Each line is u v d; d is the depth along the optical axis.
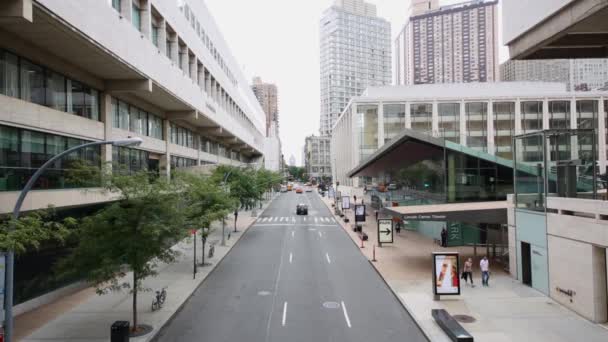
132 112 28.31
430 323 15.48
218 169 43.25
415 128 73.69
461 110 73.88
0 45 15.76
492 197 31.98
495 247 28.70
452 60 179.50
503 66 179.38
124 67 21.12
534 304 17.69
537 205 19.86
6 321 10.88
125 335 13.12
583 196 19.16
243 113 71.56
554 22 13.53
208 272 23.98
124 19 20.61
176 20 31.27
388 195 54.94
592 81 152.38
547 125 73.62
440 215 23.92
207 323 15.96
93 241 14.26
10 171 16.08
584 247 16.00
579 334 14.30
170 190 16.12
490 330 14.72
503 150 71.19
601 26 12.87
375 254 29.25
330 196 91.12
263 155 114.12
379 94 79.81
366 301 18.69
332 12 195.38
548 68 161.62
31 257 17.83
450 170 32.34
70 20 15.71
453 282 18.30
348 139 82.62
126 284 15.02
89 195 20.84
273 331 15.06
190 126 43.50
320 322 15.98
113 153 24.66
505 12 16.42
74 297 19.41
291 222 50.03
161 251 15.38
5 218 15.02
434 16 182.38
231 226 44.59
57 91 19.53
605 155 73.50
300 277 23.12
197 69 39.84
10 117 15.80
